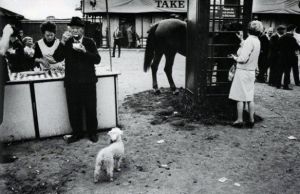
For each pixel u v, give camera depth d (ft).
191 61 23.03
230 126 20.75
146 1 76.38
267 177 14.19
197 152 16.84
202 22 21.33
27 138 18.31
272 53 33.96
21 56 24.04
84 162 15.74
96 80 17.87
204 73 22.00
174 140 18.47
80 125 18.43
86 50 17.24
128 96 28.84
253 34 19.02
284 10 69.10
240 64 19.61
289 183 13.64
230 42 22.40
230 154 16.58
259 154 16.58
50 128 18.63
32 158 16.16
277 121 21.95
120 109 24.73
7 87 17.29
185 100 24.14
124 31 81.66
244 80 19.70
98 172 13.64
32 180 14.01
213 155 16.47
